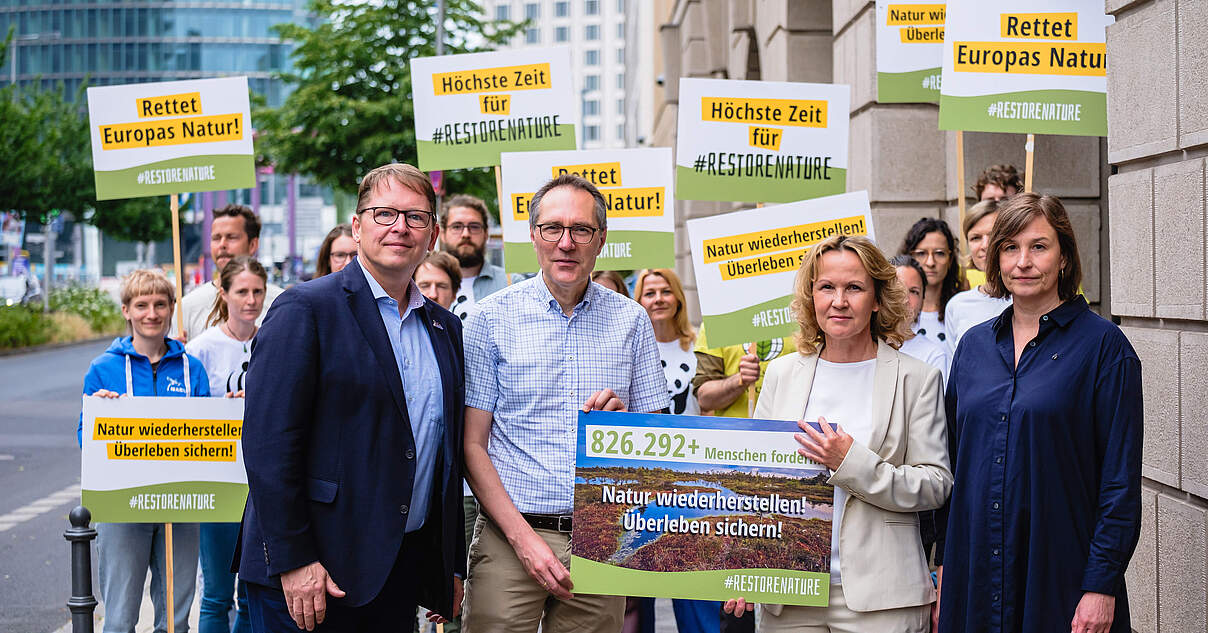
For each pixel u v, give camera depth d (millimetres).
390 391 3479
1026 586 3336
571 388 3867
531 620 3893
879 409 3572
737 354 5895
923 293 5180
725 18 20031
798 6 11359
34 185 28891
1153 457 4684
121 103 5957
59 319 31859
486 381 3885
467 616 3967
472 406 3873
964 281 5941
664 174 5914
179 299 5902
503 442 3891
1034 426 3346
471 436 3859
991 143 8328
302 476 3363
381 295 3604
